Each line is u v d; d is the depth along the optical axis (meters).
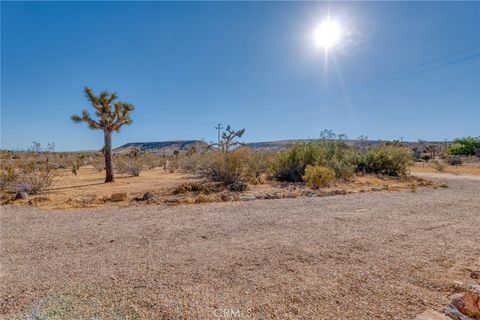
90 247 4.25
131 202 8.48
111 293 2.78
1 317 2.38
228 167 12.30
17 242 4.50
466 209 7.30
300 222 5.82
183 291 2.83
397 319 2.39
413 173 23.11
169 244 4.37
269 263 3.57
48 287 2.91
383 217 6.30
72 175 18.92
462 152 51.81
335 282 3.05
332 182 13.06
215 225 5.58
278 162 14.96
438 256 3.84
